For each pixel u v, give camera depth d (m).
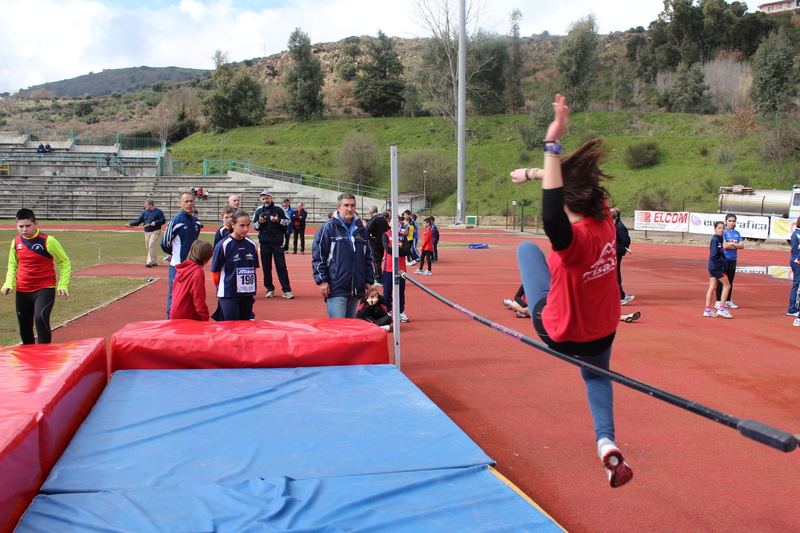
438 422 4.01
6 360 4.09
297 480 3.12
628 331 8.88
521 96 74.94
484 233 37.59
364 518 2.75
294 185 48.34
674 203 42.75
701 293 13.16
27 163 48.44
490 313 10.16
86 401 4.13
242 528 2.58
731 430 4.82
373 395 4.52
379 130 65.25
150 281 13.21
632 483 3.83
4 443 2.65
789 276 16.72
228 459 3.35
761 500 3.62
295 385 4.69
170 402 4.21
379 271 12.42
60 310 9.48
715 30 88.69
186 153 59.34
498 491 3.12
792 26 94.25
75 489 2.94
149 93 128.25
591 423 4.89
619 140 55.03
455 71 63.69
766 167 45.66
